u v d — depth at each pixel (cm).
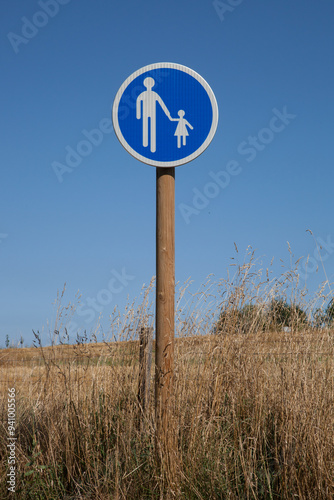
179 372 464
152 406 480
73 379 497
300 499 362
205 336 515
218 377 472
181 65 424
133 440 445
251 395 479
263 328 514
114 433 452
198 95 422
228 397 480
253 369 483
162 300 421
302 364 441
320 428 394
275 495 381
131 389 497
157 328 421
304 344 465
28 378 548
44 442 473
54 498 404
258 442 432
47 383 501
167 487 375
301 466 383
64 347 532
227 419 459
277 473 389
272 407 463
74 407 470
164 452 393
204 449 414
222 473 399
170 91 424
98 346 525
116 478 388
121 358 513
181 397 451
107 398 495
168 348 418
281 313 523
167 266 423
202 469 395
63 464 444
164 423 405
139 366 504
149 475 399
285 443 395
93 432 466
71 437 454
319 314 503
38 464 441
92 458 439
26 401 530
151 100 424
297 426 410
